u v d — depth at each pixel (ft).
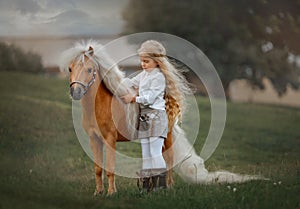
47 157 31.48
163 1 83.20
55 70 65.87
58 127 40.09
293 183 23.82
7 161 29.12
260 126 48.57
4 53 63.46
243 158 34.65
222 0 83.15
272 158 34.71
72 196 21.94
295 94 86.89
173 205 20.40
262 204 20.21
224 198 20.99
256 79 85.40
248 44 84.64
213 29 83.71
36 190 22.66
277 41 83.61
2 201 21.08
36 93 53.47
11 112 43.14
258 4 80.89
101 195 21.80
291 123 51.16
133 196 21.86
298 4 78.28
